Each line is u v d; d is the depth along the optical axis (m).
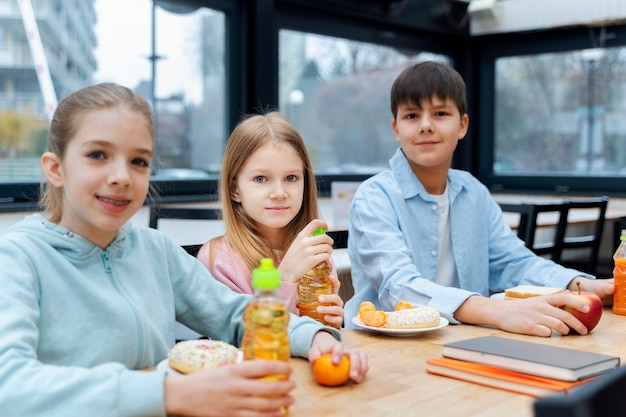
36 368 0.79
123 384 0.78
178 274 1.22
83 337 0.99
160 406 0.76
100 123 0.93
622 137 3.84
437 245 1.78
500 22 4.13
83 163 0.94
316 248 1.28
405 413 0.82
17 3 2.48
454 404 0.86
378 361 1.07
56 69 2.61
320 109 3.70
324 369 0.93
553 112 4.10
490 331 1.30
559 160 4.10
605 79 3.88
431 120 1.73
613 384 0.59
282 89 3.51
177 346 0.94
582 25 3.86
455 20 4.18
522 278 1.74
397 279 1.50
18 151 2.54
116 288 1.06
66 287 0.99
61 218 1.04
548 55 4.09
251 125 1.51
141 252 1.15
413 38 4.09
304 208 1.58
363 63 3.89
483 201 1.89
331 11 3.61
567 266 3.55
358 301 1.72
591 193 3.92
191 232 2.78
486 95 4.34
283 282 1.27
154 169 2.99
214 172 3.28
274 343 0.81
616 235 3.45
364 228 1.66
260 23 3.27
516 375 0.94
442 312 1.37
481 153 4.39
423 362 1.06
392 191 1.76
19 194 2.54
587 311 1.26
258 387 0.75
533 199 4.11
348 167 3.88
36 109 2.56
